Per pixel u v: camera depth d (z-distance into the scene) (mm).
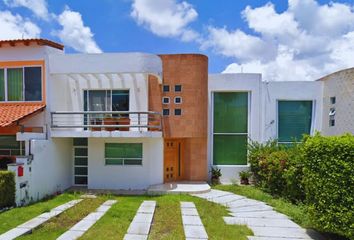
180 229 8500
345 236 7855
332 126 16547
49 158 13297
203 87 16016
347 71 15367
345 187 7566
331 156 7883
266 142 16547
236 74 16953
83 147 15570
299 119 17453
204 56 16047
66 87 15344
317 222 8086
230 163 17078
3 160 13797
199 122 15812
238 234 8250
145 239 7578
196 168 16234
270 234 8430
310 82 17344
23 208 10391
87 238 7578
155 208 10805
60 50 15102
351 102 15094
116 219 9297
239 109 17141
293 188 11656
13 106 13992
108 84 15281
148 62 13820
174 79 15766
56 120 14414
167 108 15734
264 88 17281
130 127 14219
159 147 15359
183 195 13211
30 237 7602
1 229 8094
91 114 14992
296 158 11500
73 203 11305
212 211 10578
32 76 14078
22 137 11961
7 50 14281
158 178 15297
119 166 14883
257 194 13422
